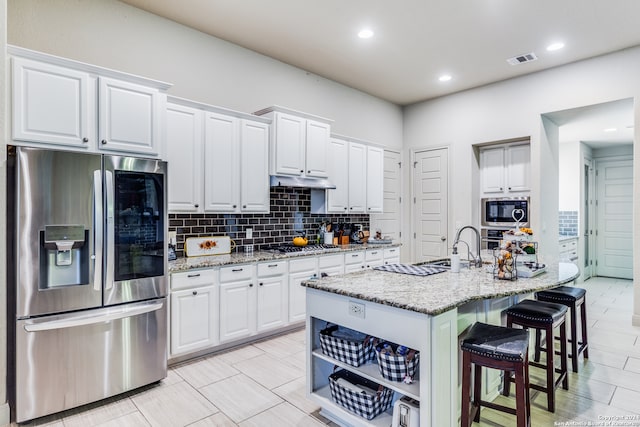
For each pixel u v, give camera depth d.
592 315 4.33
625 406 2.32
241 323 3.28
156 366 2.61
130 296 2.47
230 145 3.45
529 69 4.47
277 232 4.23
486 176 5.24
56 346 2.21
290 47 3.92
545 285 2.20
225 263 3.15
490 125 4.96
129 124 2.54
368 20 3.36
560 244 5.37
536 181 4.56
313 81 4.64
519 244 2.71
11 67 2.12
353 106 5.17
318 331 2.35
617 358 3.08
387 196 5.72
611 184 6.80
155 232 2.61
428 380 1.68
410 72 4.58
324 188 4.17
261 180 3.69
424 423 1.69
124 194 2.46
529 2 3.04
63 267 2.27
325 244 4.55
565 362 2.52
